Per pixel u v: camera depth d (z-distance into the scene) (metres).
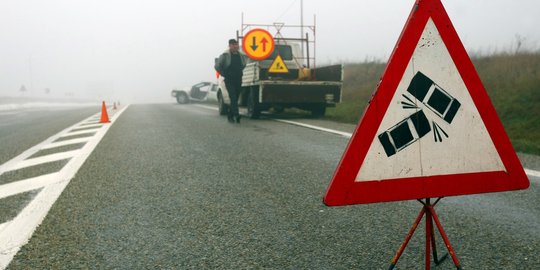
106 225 2.86
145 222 2.91
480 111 1.87
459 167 1.85
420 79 1.79
